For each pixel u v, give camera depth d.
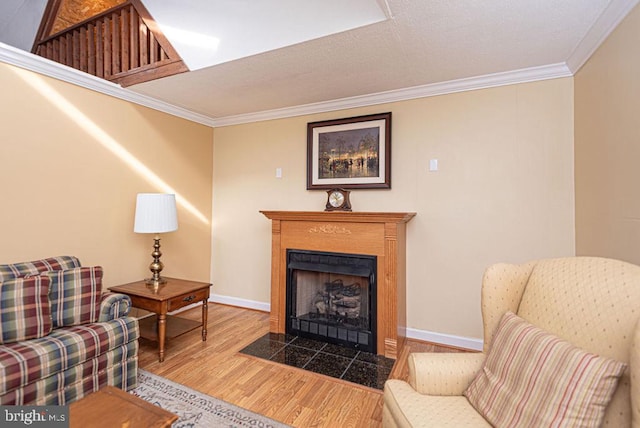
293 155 3.49
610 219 1.87
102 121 2.77
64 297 1.98
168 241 3.41
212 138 3.95
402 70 2.50
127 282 3.00
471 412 1.24
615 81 1.80
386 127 2.97
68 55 3.19
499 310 1.49
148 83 2.76
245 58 2.30
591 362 1.01
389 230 2.60
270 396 2.02
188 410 1.86
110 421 1.15
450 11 1.76
